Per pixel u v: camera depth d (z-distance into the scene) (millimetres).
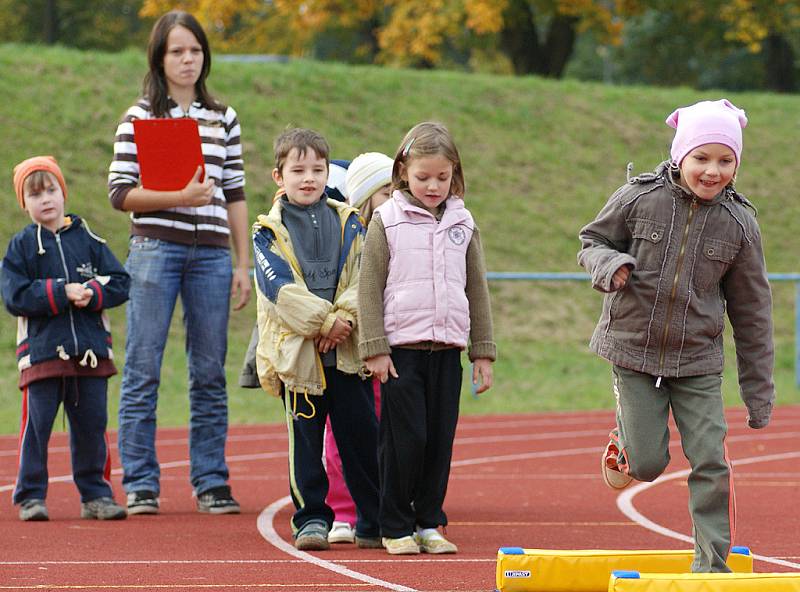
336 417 22828
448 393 21875
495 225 81500
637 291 18969
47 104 79188
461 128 92000
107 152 77000
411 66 132250
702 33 156375
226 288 28281
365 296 21562
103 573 20109
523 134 93625
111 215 72062
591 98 102000
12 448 42594
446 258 21734
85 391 26484
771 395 19344
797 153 99812
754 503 31219
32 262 26078
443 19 113938
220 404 28188
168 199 27094
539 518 27891
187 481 34625
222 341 28250
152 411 27781
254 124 83812
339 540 23688
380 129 88812
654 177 19219
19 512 26891
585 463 40219
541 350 69625
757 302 19281
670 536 25297
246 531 24969
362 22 137000
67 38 169000
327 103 89875
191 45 27922
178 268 27797
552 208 85312
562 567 18047
